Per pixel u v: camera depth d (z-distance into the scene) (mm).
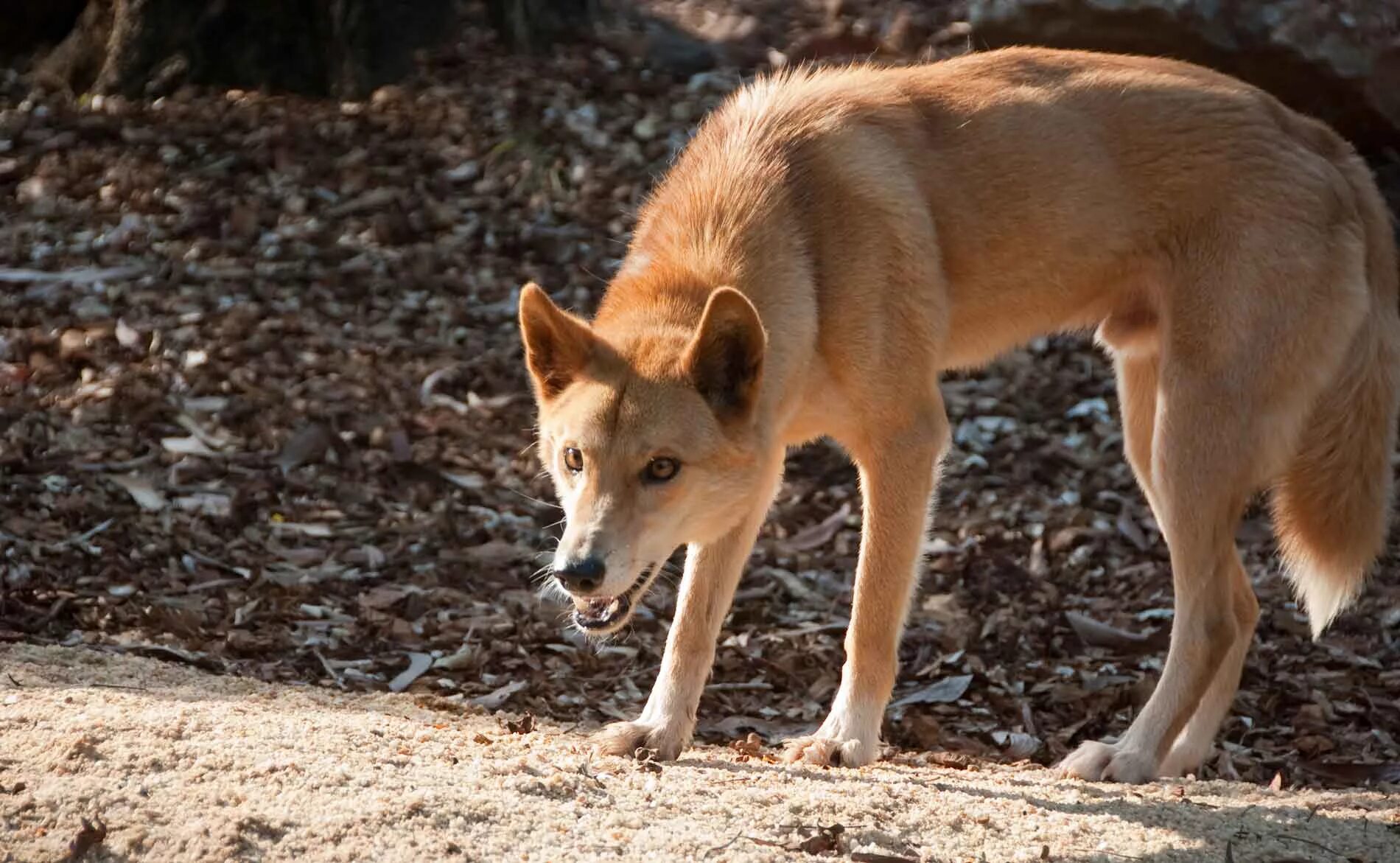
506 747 7418
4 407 13195
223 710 7457
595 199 17938
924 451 8500
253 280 16047
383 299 16047
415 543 12227
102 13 19812
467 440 13953
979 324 9258
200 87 19672
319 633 10562
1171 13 17016
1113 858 6496
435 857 5816
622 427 7473
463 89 19719
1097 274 9281
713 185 8555
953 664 11109
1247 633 9578
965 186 8891
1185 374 9070
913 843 6488
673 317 8102
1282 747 10070
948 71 9312
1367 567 9594
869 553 8430
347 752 6773
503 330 15836
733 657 10953
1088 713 10414
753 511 8375
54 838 5777
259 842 5832
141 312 15156
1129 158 9117
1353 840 6938
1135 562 12984
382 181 17984
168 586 10891
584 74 20156
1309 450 9391
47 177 17594
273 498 12547
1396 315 9703
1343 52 17109
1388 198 17172
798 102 8836
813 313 8258
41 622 9945
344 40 19844
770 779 7312
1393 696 10727
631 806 6555
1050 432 15148
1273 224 8977
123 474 12430
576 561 7230
